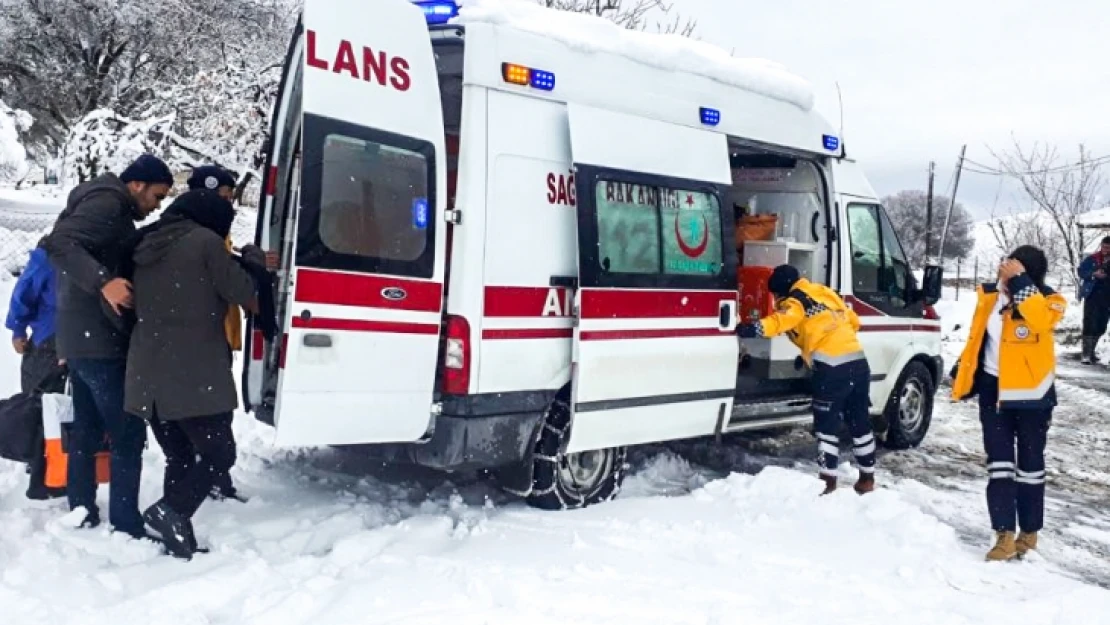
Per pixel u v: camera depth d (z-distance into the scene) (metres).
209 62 18.53
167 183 4.91
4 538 4.54
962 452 8.33
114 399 4.62
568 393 5.58
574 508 5.68
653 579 4.48
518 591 4.18
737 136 6.63
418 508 5.59
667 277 5.97
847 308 6.55
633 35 6.00
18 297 5.16
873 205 7.92
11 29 21.16
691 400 6.18
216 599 4.06
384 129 4.73
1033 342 5.23
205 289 4.43
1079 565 5.47
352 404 4.65
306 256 4.45
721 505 5.77
